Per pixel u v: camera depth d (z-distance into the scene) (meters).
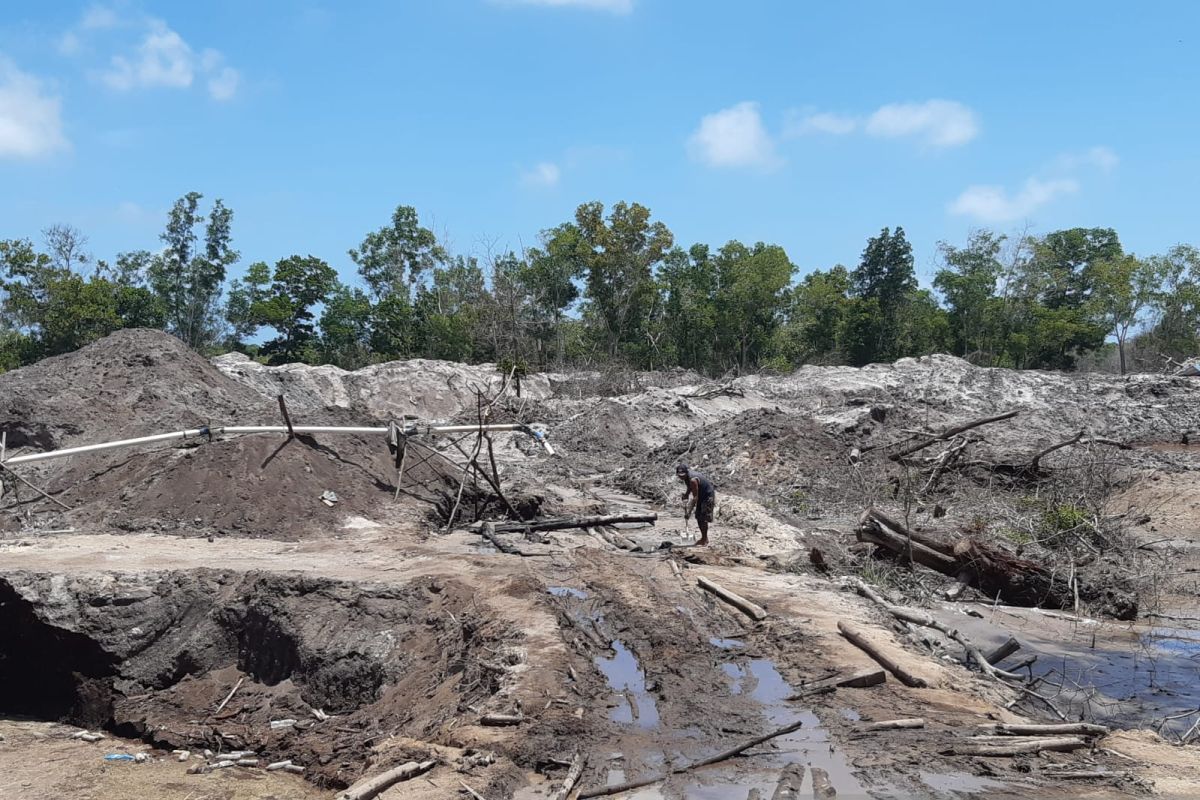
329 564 14.37
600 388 45.38
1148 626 14.45
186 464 17.58
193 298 57.00
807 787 7.43
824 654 10.78
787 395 43.31
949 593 15.04
